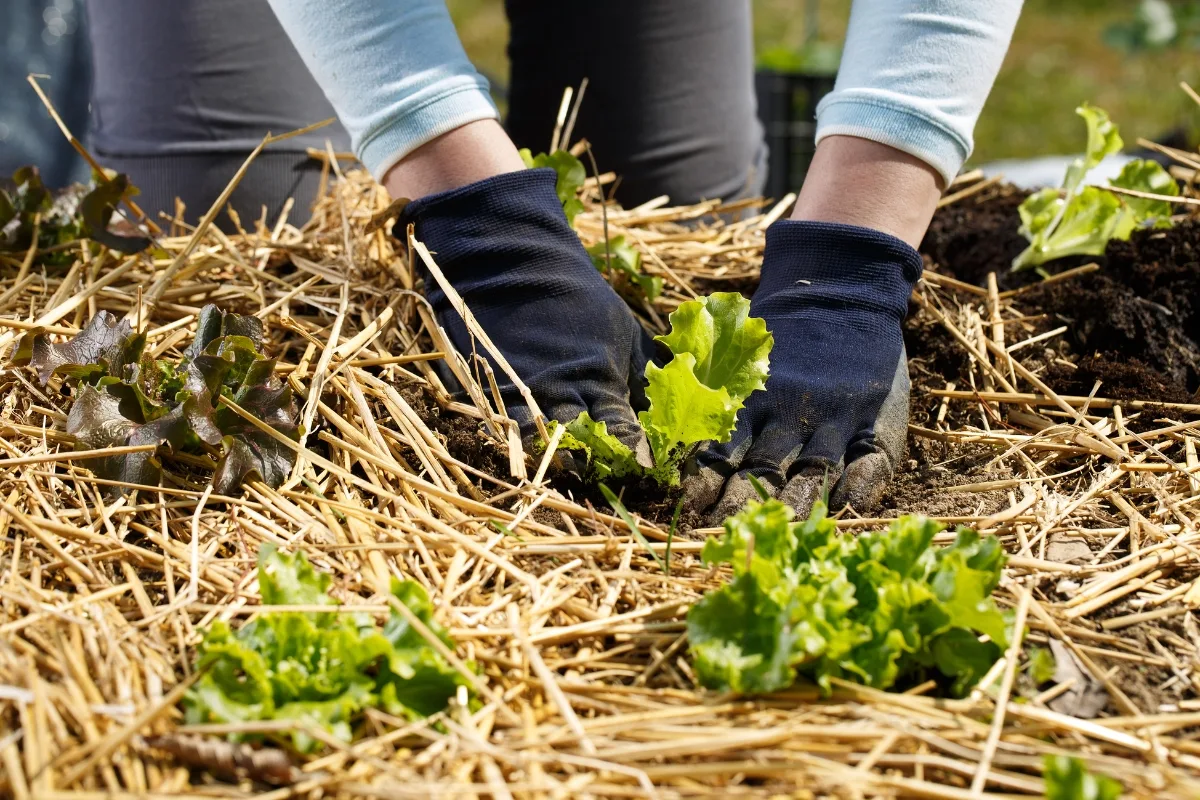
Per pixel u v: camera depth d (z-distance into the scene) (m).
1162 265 1.93
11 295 1.76
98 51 2.39
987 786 0.98
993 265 2.07
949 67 1.53
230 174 2.32
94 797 0.89
